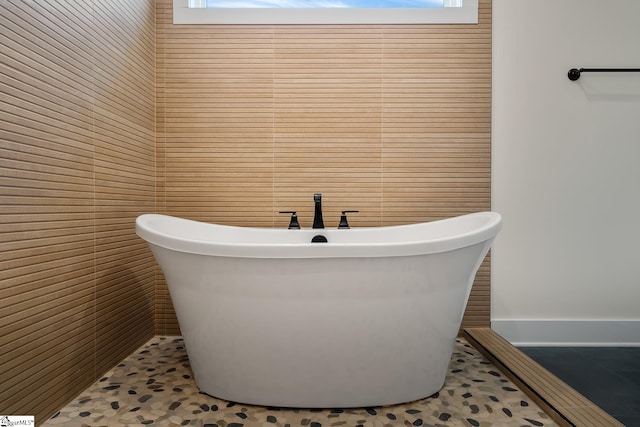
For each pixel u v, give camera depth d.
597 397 1.50
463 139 2.13
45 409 1.25
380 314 1.30
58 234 1.30
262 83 2.13
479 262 1.43
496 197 2.16
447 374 1.65
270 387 1.36
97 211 1.55
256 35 2.12
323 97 2.13
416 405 1.38
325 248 1.23
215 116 2.13
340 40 2.12
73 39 1.39
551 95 2.16
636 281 2.16
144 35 2.00
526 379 1.52
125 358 1.80
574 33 2.15
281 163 2.13
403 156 2.14
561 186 2.16
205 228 1.86
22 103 1.13
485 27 2.13
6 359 1.07
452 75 2.13
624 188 2.16
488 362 1.78
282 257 1.25
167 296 2.15
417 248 1.26
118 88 1.72
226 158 2.14
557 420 1.26
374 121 2.13
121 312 1.76
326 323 1.30
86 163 1.47
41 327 1.22
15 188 1.11
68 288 1.36
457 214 2.14
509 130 2.16
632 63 2.15
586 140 2.16
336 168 2.14
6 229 1.07
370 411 1.34
